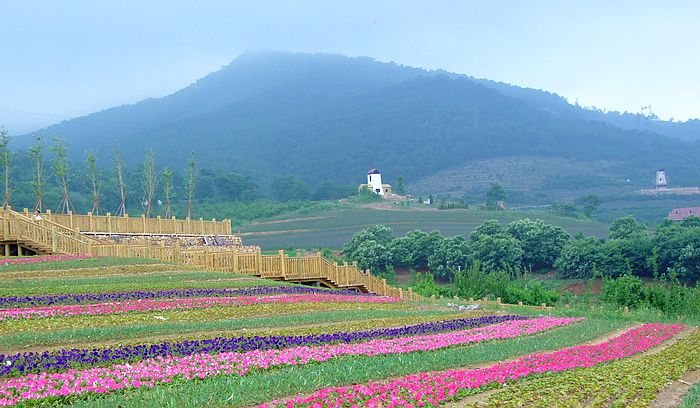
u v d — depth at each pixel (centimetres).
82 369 1415
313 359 1625
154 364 1466
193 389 1243
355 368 1512
